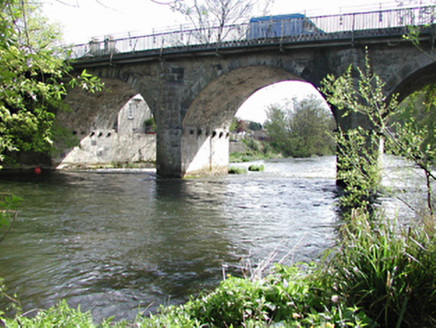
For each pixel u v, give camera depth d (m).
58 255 7.02
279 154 54.97
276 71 18.30
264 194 15.07
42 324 3.37
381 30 14.98
